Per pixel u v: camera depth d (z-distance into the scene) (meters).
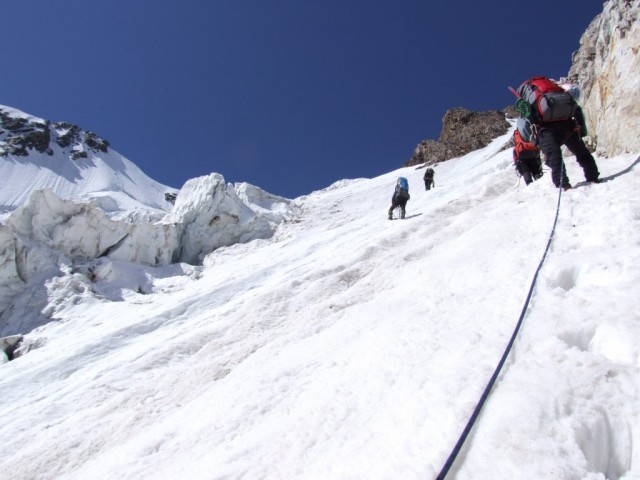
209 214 23.81
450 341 3.18
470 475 1.89
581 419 1.97
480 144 37.56
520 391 2.23
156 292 18.77
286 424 3.04
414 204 18.23
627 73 7.48
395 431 2.42
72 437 5.24
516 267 4.16
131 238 21.14
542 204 5.94
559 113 5.98
